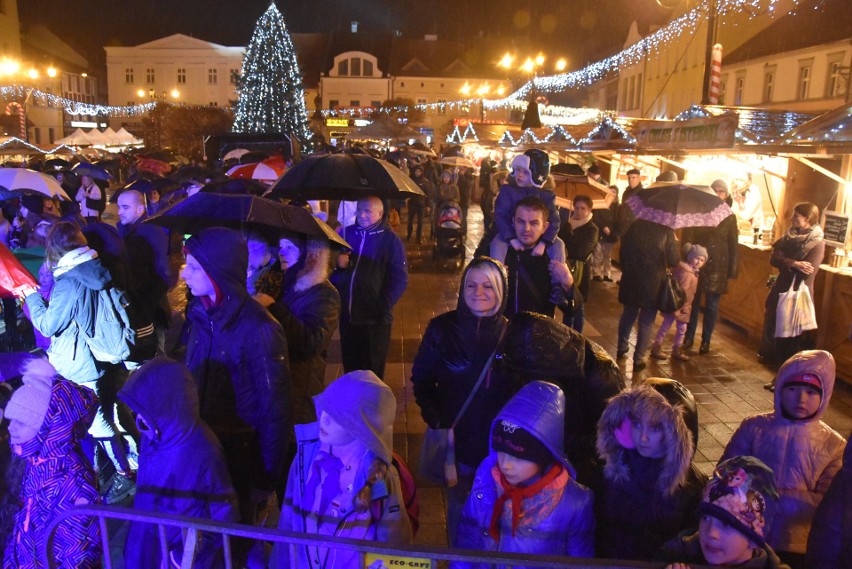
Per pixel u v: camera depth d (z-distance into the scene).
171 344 7.87
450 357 3.34
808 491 2.88
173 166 18.98
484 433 3.32
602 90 43.41
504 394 3.29
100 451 4.90
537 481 2.47
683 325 7.60
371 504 2.62
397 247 5.32
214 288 3.25
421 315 9.70
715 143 8.26
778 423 3.00
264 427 3.26
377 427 2.61
